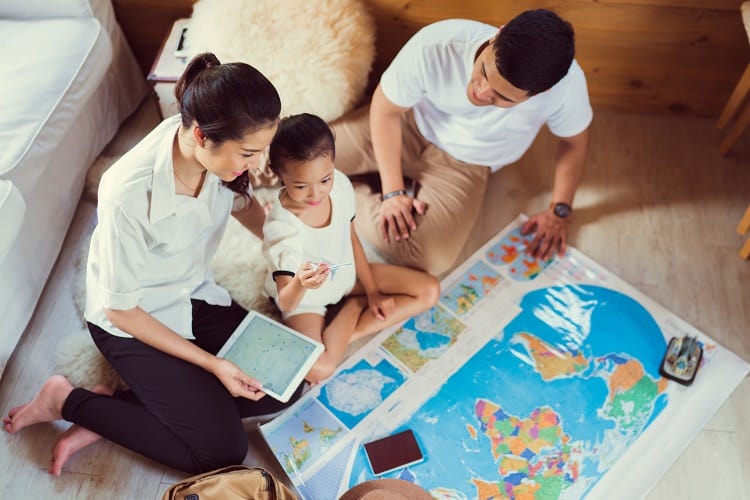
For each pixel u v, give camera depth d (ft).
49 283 6.30
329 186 4.87
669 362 5.87
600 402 5.76
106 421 5.19
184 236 4.71
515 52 4.63
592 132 7.43
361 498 4.80
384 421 5.64
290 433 5.57
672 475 5.42
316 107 6.40
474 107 5.86
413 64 5.70
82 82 6.12
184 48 6.61
